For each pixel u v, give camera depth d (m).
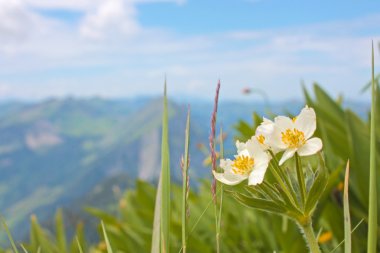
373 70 0.26
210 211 0.95
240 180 0.30
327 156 0.75
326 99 0.86
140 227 0.98
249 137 0.75
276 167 0.29
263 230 0.84
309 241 0.28
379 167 0.61
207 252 0.84
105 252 0.94
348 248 0.26
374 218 0.25
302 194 0.28
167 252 0.32
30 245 0.94
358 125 0.69
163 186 0.33
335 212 0.68
